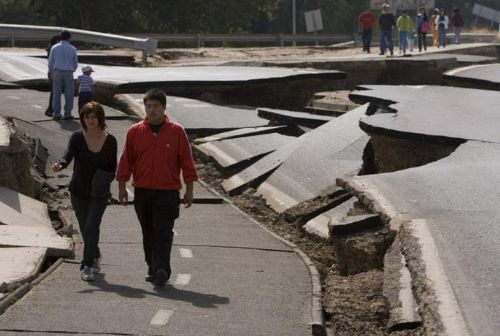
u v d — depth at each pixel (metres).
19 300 12.91
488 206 16.41
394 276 14.06
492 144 21.86
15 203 20.19
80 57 52.31
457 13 75.94
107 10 91.25
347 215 17.73
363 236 16.55
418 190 17.81
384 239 16.12
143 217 14.49
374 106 29.75
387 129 22.83
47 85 39.50
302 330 12.01
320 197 22.80
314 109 36.62
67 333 11.35
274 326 12.12
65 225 19.84
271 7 103.25
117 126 31.48
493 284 12.36
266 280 15.15
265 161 26.53
